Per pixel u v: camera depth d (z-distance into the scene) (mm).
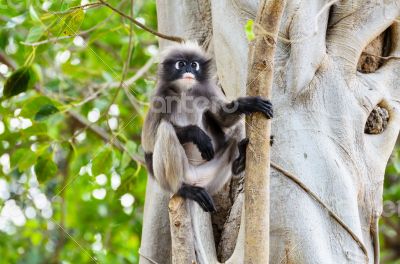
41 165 13258
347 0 10039
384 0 10117
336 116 9367
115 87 15258
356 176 9289
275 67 9477
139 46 16078
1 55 16500
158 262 10633
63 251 17219
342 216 8883
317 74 9508
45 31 12156
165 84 10750
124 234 16953
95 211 17641
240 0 10055
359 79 9969
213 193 10023
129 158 13523
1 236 18734
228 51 10070
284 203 8883
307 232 8695
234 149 9836
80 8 10773
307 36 9406
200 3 11594
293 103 9328
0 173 15828
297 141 9125
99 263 12570
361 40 9945
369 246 9500
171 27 11727
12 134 14102
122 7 15484
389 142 9938
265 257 7480
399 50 10445
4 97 12438
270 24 7375
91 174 13227
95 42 17625
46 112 12992
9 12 15141
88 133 16109
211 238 9742
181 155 9586
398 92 10258
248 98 7770
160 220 10672
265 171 7574
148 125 10320
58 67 16594
